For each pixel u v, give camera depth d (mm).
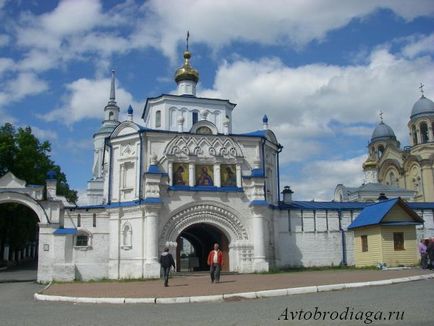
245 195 35562
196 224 37281
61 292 22516
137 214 33656
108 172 36656
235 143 36531
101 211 34875
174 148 35125
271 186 38562
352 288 19766
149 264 31938
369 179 65250
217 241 37969
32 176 51219
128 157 35312
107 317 14086
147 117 46750
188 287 23031
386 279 21797
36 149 53656
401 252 34688
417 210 40750
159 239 33062
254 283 23516
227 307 15492
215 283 24672
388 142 83750
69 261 33219
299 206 39312
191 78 46562
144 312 14977
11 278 38812
